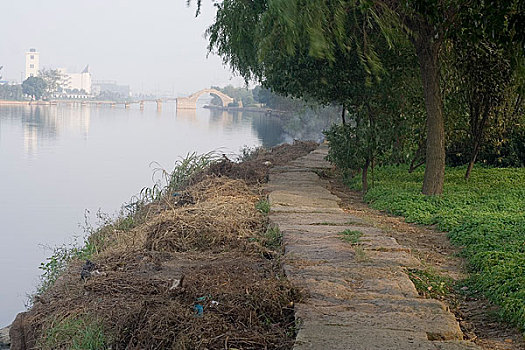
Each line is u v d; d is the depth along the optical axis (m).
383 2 11.82
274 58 13.70
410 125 14.62
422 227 10.44
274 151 25.58
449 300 6.78
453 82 15.04
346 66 13.25
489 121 15.54
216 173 16.11
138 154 31.61
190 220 9.45
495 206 11.50
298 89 14.18
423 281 7.12
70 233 14.23
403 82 14.16
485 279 7.02
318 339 4.98
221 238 9.08
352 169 15.27
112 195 19.42
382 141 13.86
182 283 6.59
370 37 13.02
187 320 5.64
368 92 13.52
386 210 12.02
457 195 12.66
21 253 12.48
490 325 6.09
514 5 9.47
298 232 9.11
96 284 7.10
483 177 15.75
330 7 10.48
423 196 12.56
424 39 12.48
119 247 9.37
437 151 12.84
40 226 14.84
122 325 5.93
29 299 9.39
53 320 6.41
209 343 5.23
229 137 44.19
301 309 5.75
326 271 7.04
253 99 122.12
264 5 13.38
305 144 26.58
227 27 14.49
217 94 129.38
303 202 11.95
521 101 16.83
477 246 8.48
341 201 12.87
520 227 9.27
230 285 6.53
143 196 15.54
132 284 7.08
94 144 36.81
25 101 118.12
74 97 182.38
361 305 5.86
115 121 64.44
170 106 166.00
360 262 7.48
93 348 5.73
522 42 9.07
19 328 6.70
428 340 4.98
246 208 10.98
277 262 7.70
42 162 27.44
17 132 43.88
